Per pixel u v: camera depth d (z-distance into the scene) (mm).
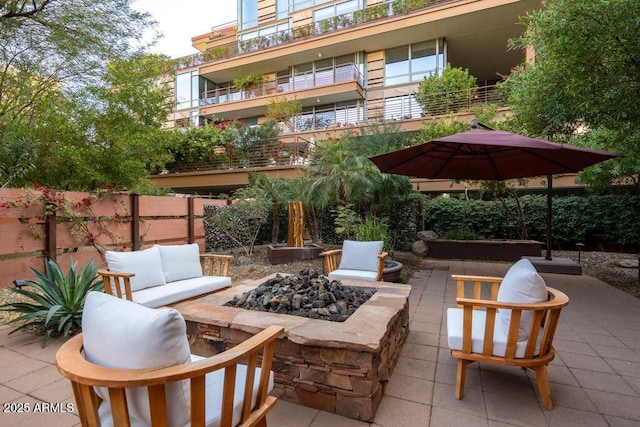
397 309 2350
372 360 1739
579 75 3381
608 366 2326
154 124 7320
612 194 7371
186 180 11500
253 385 1330
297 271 5484
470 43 12172
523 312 1876
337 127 11844
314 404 1865
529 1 9805
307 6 14453
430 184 9367
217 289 3531
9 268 4234
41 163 5375
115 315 1161
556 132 4242
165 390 1055
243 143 11688
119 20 5262
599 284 4754
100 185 6078
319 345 1808
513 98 4770
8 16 4500
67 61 5438
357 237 5496
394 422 1725
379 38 12203
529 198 8008
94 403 1088
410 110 11398
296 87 14250
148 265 3260
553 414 1782
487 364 2383
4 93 5508
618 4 2885
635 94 3211
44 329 2973
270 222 8648
